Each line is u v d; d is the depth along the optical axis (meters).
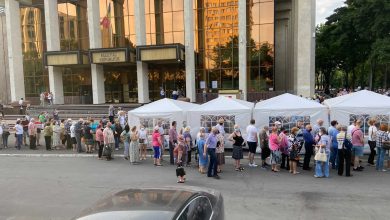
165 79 38.50
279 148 13.04
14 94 39.50
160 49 32.88
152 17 37.34
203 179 12.05
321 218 7.87
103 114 30.70
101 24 38.56
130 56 34.62
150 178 12.43
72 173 13.61
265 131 13.66
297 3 34.28
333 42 41.47
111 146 16.61
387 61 29.94
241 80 31.86
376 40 32.22
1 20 48.38
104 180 12.30
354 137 12.61
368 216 7.93
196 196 4.98
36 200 10.03
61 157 17.47
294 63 35.47
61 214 8.73
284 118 16.48
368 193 9.82
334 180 11.44
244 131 17.17
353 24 35.34
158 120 18.36
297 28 34.25
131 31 38.12
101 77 36.69
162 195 4.73
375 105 15.43
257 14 33.81
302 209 8.54
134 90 40.19
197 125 17.75
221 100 18.14
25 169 14.64
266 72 33.88
